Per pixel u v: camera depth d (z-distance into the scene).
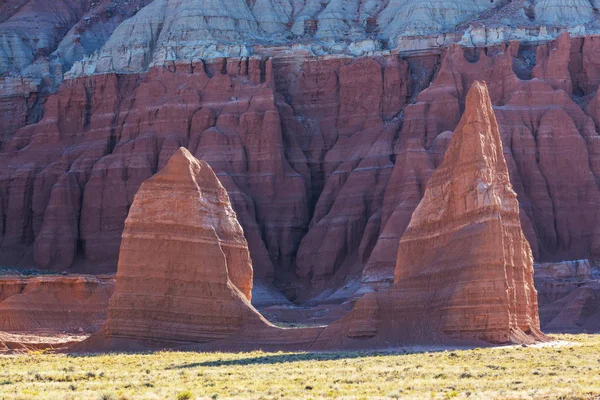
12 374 182.38
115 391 157.88
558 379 163.38
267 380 168.38
